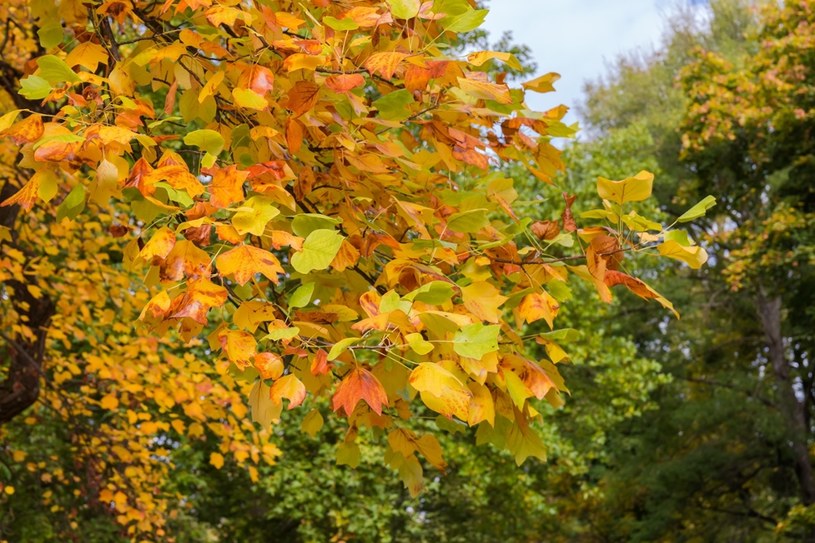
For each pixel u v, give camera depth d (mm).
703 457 14664
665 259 16297
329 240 1463
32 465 5852
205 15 1714
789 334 14430
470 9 1702
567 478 16219
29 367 4742
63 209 1576
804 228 10805
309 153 1949
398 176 2096
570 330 1856
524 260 1898
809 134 11008
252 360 1645
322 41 1729
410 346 1477
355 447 2051
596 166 10594
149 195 1456
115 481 5535
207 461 10117
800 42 10195
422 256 1879
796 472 14438
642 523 15133
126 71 1785
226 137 1995
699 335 17000
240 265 1408
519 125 2182
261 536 11969
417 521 11531
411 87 1690
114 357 4891
